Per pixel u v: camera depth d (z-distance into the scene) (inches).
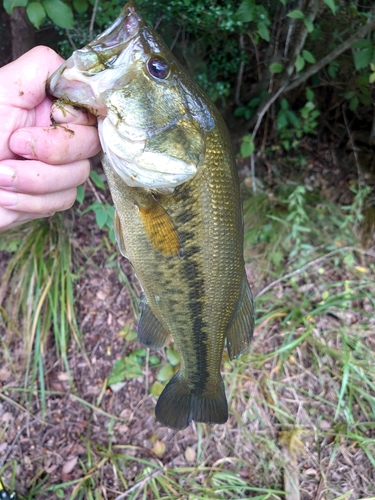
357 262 23.2
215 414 12.9
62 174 8.3
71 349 19.8
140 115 8.2
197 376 12.3
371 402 19.2
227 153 9.4
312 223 23.6
